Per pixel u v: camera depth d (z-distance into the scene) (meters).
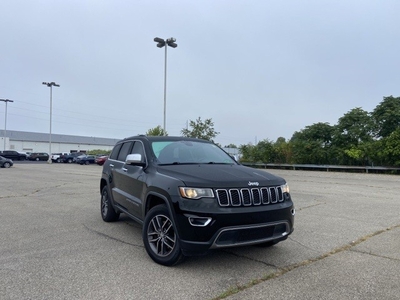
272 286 3.79
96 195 11.41
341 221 7.27
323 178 21.34
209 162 5.38
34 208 8.77
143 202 4.94
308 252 5.03
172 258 4.23
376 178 21.50
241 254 4.89
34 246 5.28
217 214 3.91
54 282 3.86
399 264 4.55
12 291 3.62
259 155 37.00
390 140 27.30
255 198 4.18
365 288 3.76
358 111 32.62
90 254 4.88
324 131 34.53
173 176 4.42
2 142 75.31
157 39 26.53
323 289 3.72
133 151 6.05
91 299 3.45
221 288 3.71
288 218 4.43
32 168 32.06
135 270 4.24
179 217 4.06
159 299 3.45
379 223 7.09
